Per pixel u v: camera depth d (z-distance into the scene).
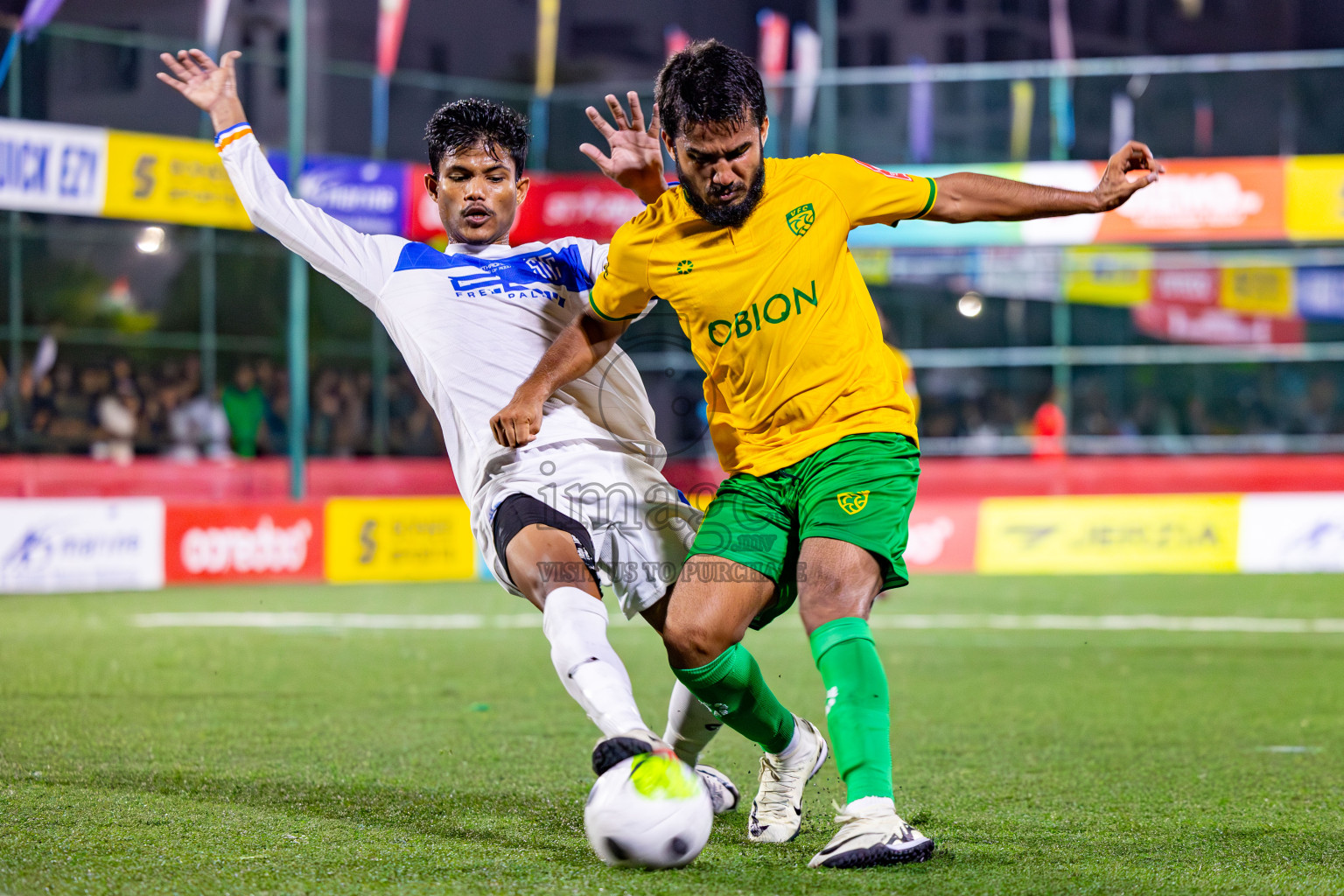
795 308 6.81
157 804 8.24
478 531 7.38
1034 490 40.66
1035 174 32.75
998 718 12.81
